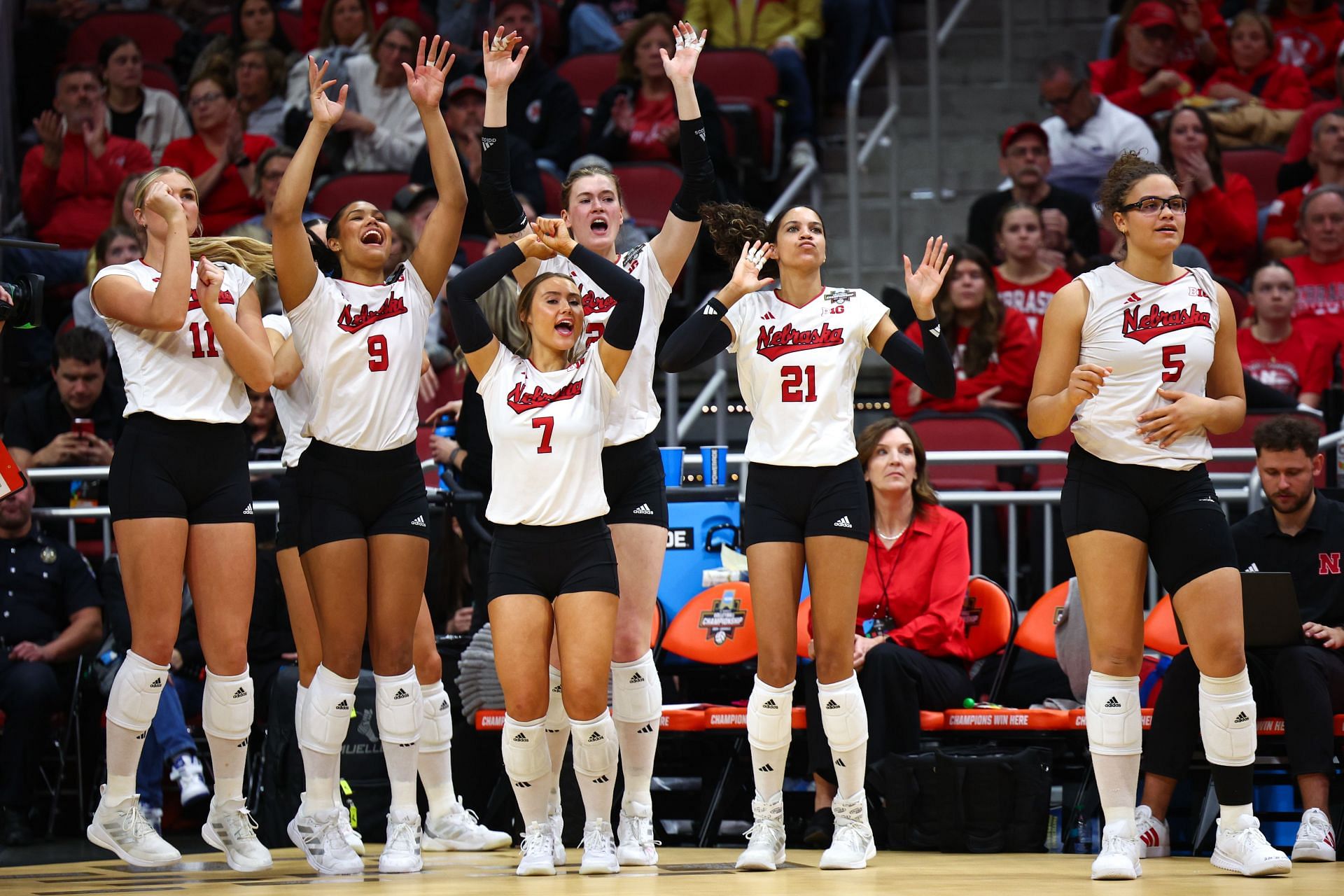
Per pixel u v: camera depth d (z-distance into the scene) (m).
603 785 13.11
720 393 23.86
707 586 17.73
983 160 30.50
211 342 13.72
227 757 13.78
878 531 17.31
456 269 25.00
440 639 17.94
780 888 11.57
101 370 21.56
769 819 13.72
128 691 13.52
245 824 13.86
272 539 20.06
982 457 18.72
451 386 23.09
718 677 18.16
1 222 27.41
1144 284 12.74
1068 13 32.44
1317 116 26.39
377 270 14.01
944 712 16.33
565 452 12.91
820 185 29.23
